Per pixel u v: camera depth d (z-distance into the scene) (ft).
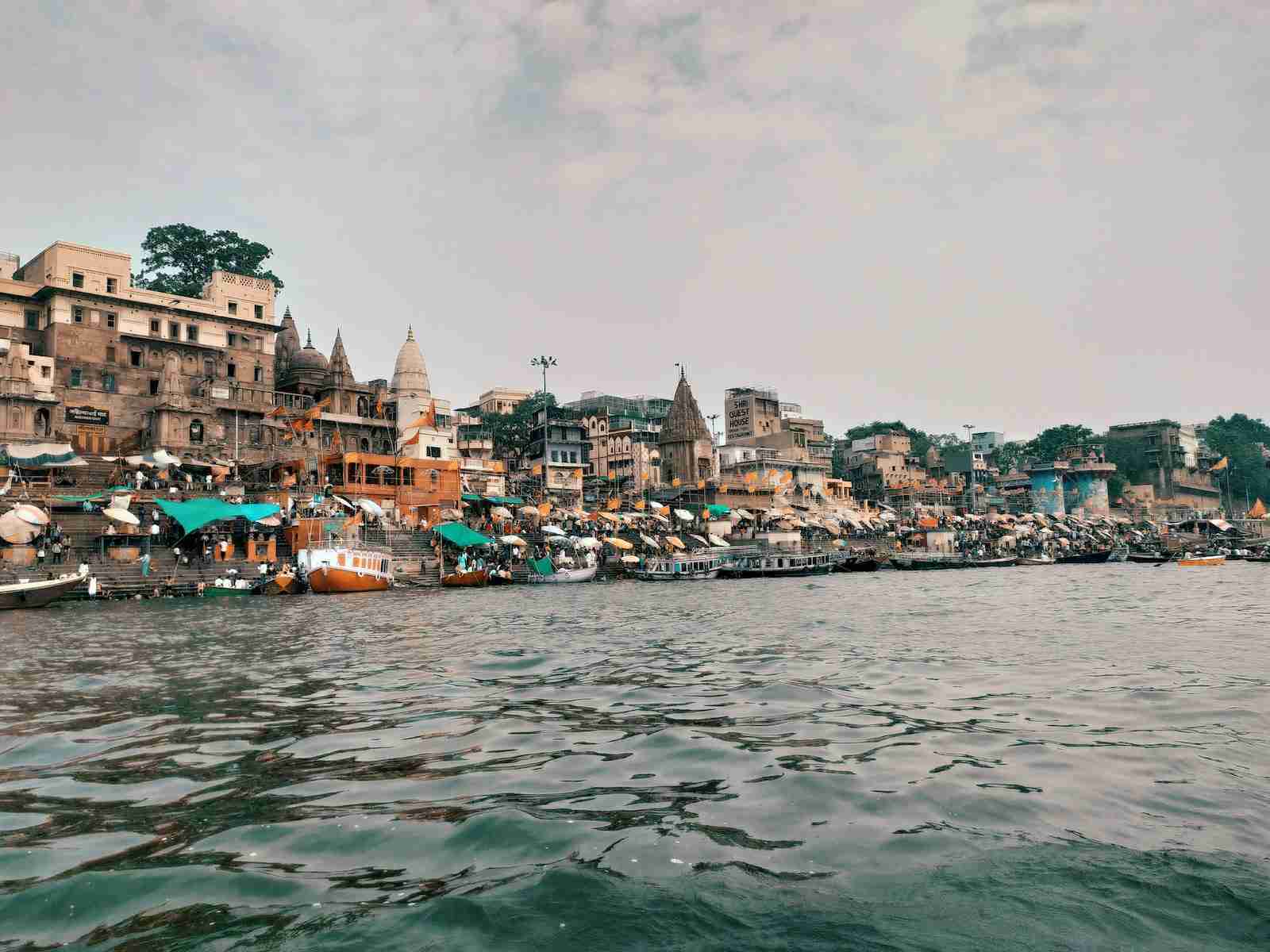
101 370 208.85
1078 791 26.21
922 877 19.36
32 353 206.80
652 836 22.16
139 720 39.04
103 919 17.47
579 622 94.17
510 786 27.22
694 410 342.85
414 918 17.25
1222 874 19.40
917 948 15.89
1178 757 30.58
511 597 143.54
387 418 291.99
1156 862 20.17
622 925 16.90
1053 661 58.44
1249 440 568.00
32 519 134.00
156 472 186.70
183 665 59.06
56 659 62.75
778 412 417.69
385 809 24.79
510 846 21.47
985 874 19.51
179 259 288.92
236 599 138.72
